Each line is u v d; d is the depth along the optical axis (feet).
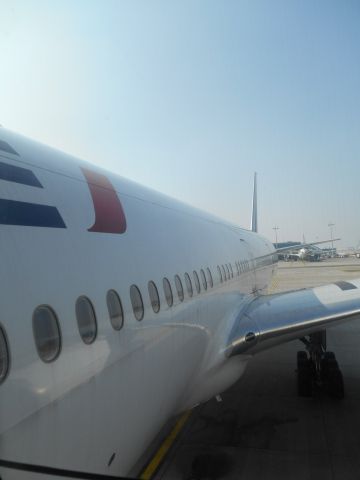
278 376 37.45
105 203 17.02
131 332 15.65
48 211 13.24
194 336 23.07
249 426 27.84
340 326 59.98
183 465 23.24
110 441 14.01
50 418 11.03
